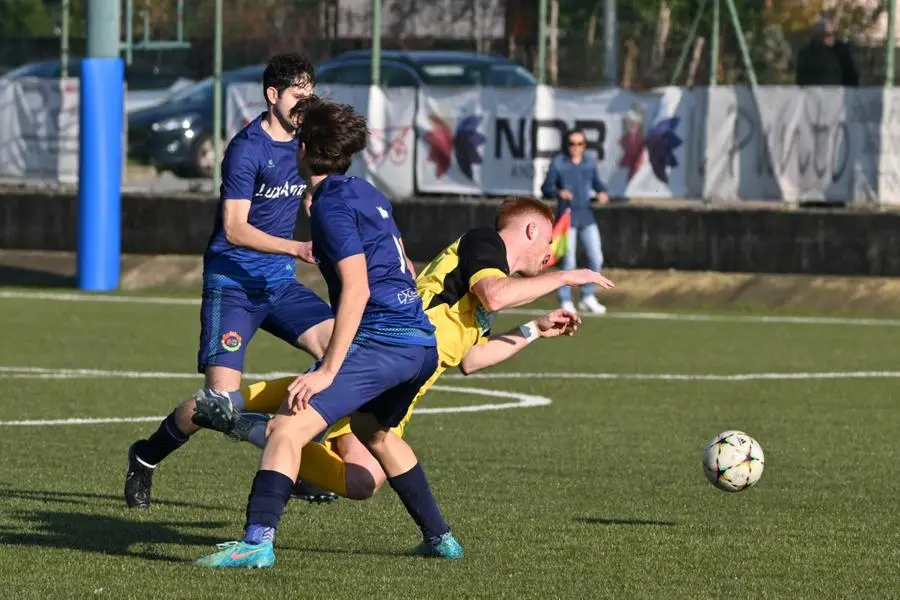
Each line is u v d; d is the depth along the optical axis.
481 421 31.33
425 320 17.42
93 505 21.73
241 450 27.06
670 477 25.14
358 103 59.91
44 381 36.00
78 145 58.72
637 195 58.12
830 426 31.17
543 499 22.94
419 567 17.86
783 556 19.03
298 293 22.20
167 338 44.97
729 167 57.31
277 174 21.91
